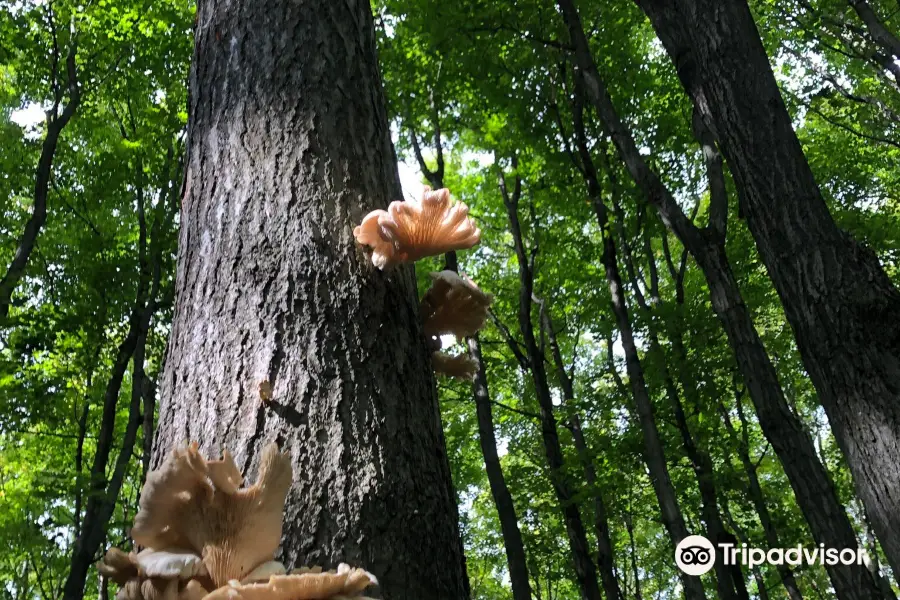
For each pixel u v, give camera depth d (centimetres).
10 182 1166
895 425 384
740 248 1211
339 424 178
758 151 482
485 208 1515
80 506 1207
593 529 1390
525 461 1581
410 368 201
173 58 1139
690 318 1000
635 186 1024
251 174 213
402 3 1048
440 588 172
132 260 1066
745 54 509
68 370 1056
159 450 191
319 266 198
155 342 1123
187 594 138
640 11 1139
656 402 1085
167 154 1134
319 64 235
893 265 1195
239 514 150
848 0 828
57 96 1077
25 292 1187
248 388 182
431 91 1145
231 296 196
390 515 171
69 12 1104
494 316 1238
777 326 1347
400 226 209
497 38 1034
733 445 1083
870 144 1359
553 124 1135
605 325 1284
